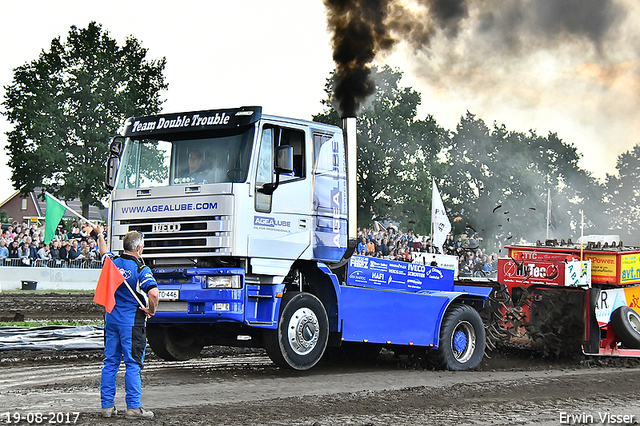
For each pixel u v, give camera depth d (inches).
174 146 392.5
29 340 483.5
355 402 315.3
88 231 1074.1
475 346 462.0
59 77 2225.6
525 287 506.6
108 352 269.7
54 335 510.9
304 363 391.2
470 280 507.8
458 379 407.5
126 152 403.5
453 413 298.0
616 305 500.7
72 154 2126.0
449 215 1900.8
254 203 373.1
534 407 319.0
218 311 366.3
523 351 522.3
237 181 371.2
